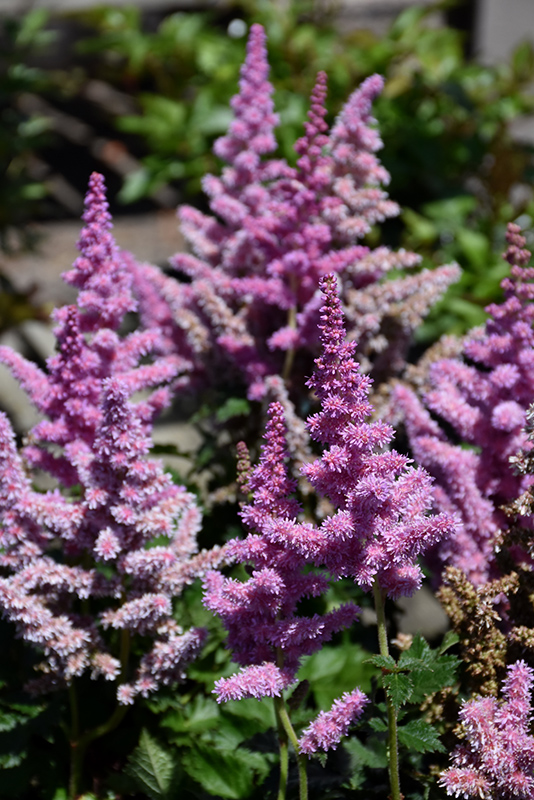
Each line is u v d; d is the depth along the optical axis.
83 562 1.03
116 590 0.98
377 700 1.00
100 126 3.28
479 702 0.88
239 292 1.17
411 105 2.13
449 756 0.91
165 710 1.05
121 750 1.06
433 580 1.06
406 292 1.15
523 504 0.94
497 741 0.87
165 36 2.53
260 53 1.21
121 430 0.94
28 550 0.97
